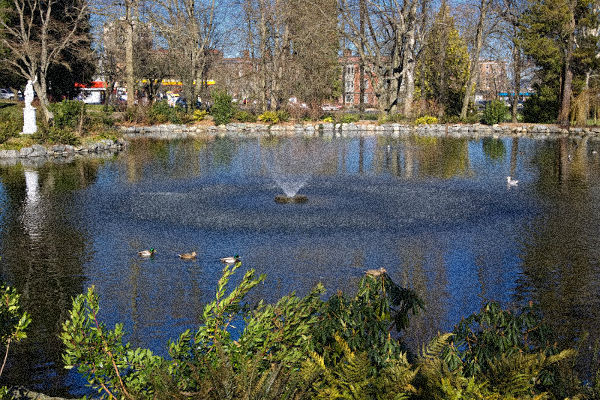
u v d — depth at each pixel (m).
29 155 27.34
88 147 29.95
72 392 5.31
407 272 9.19
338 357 3.85
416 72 62.69
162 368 3.53
